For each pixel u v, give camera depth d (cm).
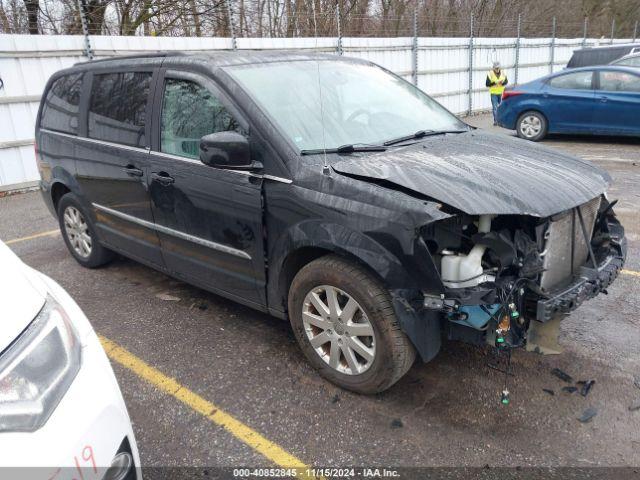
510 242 259
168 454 261
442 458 252
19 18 1352
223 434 274
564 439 262
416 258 250
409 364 278
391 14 2280
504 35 2697
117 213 428
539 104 1088
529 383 306
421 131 361
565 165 315
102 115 429
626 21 3312
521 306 264
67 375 171
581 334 357
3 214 762
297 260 311
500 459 250
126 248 439
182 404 299
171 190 365
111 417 177
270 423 280
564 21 3175
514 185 270
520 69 1989
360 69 415
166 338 372
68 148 464
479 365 325
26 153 920
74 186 467
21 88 896
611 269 305
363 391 294
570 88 1057
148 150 382
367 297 272
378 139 340
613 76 1012
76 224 498
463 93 1750
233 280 347
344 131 334
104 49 980
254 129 312
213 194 335
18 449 148
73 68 482
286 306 327
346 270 278
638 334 354
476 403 290
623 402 287
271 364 334
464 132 385
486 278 255
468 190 260
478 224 269
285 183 296
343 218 273
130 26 1479
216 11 1461
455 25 2530
